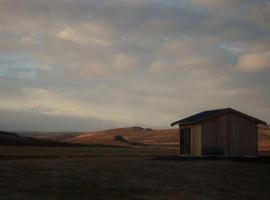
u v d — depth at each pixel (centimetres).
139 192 2275
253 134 4044
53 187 2244
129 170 2838
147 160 3550
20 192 2081
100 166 2925
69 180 2428
